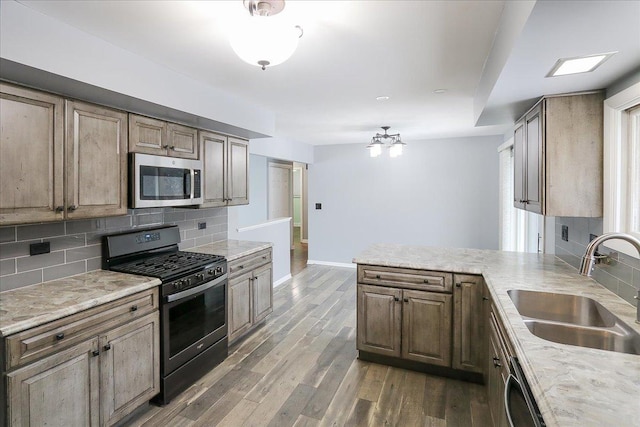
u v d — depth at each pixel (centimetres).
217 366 274
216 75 245
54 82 178
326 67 231
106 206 212
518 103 221
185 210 325
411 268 257
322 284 513
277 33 133
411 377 258
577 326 151
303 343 316
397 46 198
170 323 227
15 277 195
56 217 184
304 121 406
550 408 87
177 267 244
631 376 101
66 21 168
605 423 80
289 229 546
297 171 1082
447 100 312
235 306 301
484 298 236
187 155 281
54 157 183
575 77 170
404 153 569
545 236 310
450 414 215
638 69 159
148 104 223
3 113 161
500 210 497
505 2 152
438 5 154
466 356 245
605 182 185
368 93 292
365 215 602
